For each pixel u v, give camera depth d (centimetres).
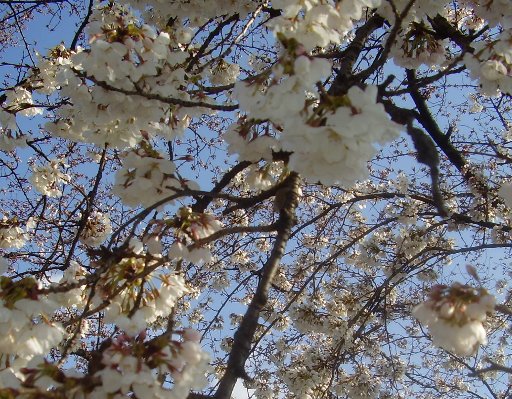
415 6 389
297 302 713
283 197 282
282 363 793
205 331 543
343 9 251
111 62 309
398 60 428
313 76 210
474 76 343
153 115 335
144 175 300
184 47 483
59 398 188
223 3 468
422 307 230
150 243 284
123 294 272
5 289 226
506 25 407
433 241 770
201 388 213
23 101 643
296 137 214
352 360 670
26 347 222
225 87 364
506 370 261
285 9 244
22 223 657
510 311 236
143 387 199
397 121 276
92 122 362
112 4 519
